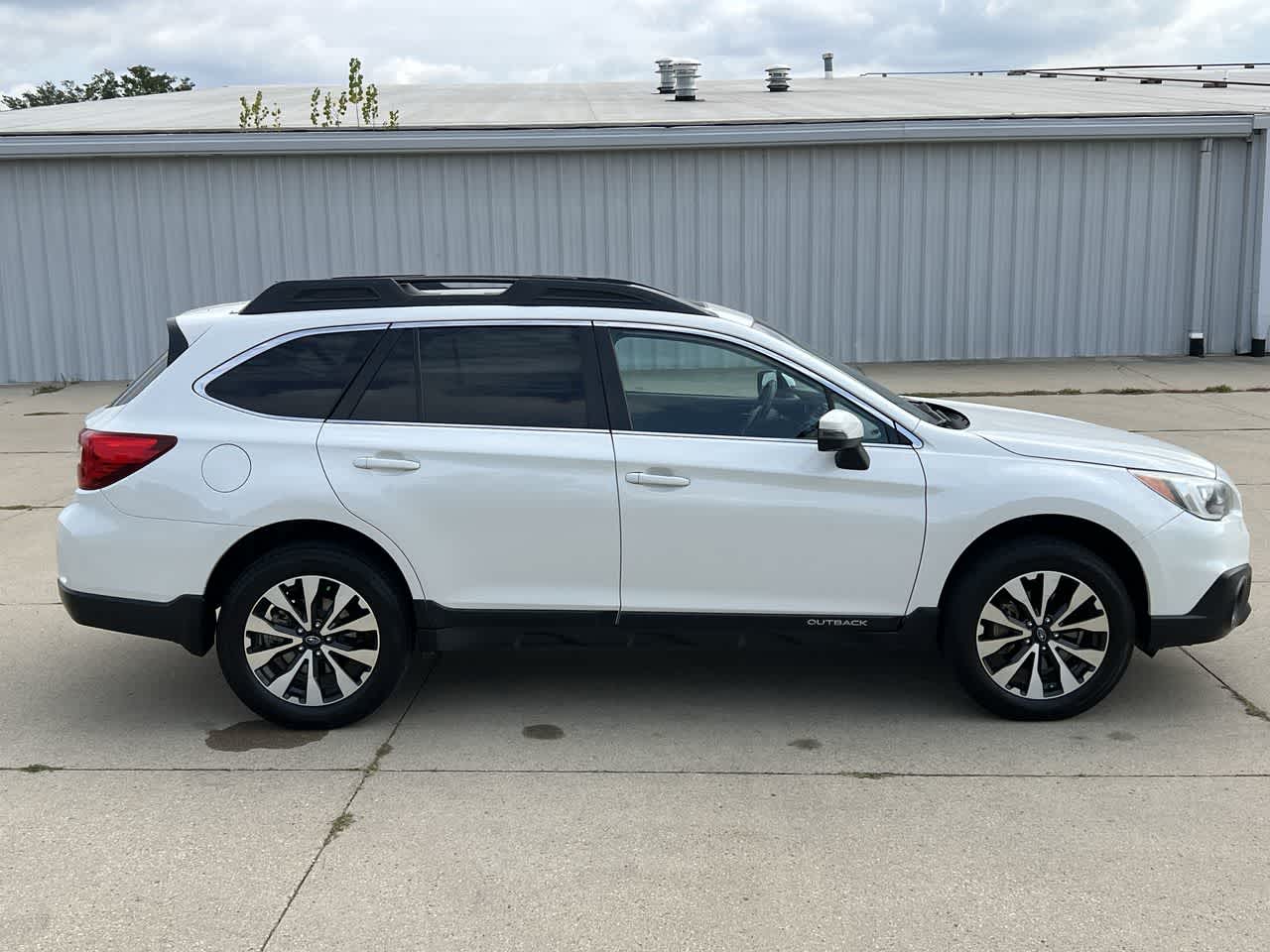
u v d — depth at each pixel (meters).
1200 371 14.82
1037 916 3.45
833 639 4.86
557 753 4.66
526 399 4.80
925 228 15.59
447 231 15.45
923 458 4.77
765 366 4.83
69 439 11.63
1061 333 15.94
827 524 4.74
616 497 4.71
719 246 15.58
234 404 4.78
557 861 3.79
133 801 4.24
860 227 15.58
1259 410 12.25
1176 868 3.72
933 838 3.93
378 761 4.59
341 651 4.81
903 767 4.51
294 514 4.68
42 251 15.38
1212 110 15.70
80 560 4.74
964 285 15.75
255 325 4.85
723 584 4.79
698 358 4.83
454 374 4.82
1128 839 3.91
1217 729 4.84
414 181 15.31
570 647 4.85
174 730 4.91
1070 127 15.12
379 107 18.75
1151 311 15.95
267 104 19.98
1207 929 3.37
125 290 15.50
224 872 3.74
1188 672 5.48
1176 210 15.69
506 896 3.58
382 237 15.44
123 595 4.73
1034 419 5.59
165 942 3.34
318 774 4.47
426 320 4.85
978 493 4.72
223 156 15.16
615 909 3.50
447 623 4.80
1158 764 4.51
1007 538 4.86
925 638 4.86
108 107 19.80
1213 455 10.09
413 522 4.70
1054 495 4.70
